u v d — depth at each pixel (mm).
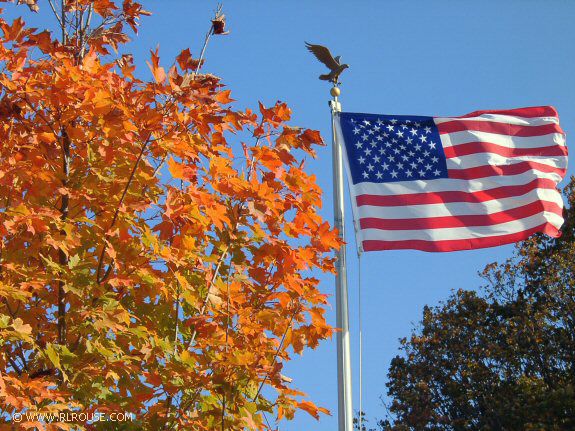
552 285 25500
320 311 5988
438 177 10695
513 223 10633
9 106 5590
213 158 5852
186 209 5652
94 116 5602
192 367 5332
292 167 6273
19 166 5496
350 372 8047
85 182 5789
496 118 11148
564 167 11141
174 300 5969
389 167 10641
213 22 6129
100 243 5738
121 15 6379
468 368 25562
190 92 5586
